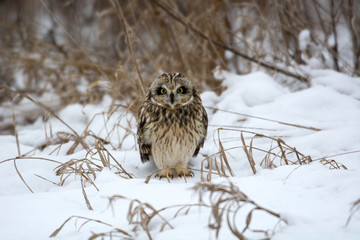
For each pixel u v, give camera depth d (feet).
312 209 21.15
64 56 57.06
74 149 36.01
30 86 53.98
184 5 53.36
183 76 32.50
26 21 63.26
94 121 42.75
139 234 20.15
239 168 32.09
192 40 50.55
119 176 29.50
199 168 33.32
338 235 18.70
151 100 32.55
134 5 52.54
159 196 24.07
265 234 19.17
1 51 54.95
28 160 32.22
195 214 21.31
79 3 66.54
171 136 31.58
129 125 39.09
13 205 24.06
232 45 50.70
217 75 47.34
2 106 51.75
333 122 37.06
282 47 48.80
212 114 43.09
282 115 39.09
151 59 48.67
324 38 49.67
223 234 19.42
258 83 44.34
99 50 60.39
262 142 35.32
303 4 52.21
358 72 46.93
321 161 28.66
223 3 50.42
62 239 20.02
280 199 22.67
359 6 53.98
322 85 44.55
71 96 50.70
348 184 23.67
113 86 43.93
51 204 24.34
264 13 48.78
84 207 24.23
